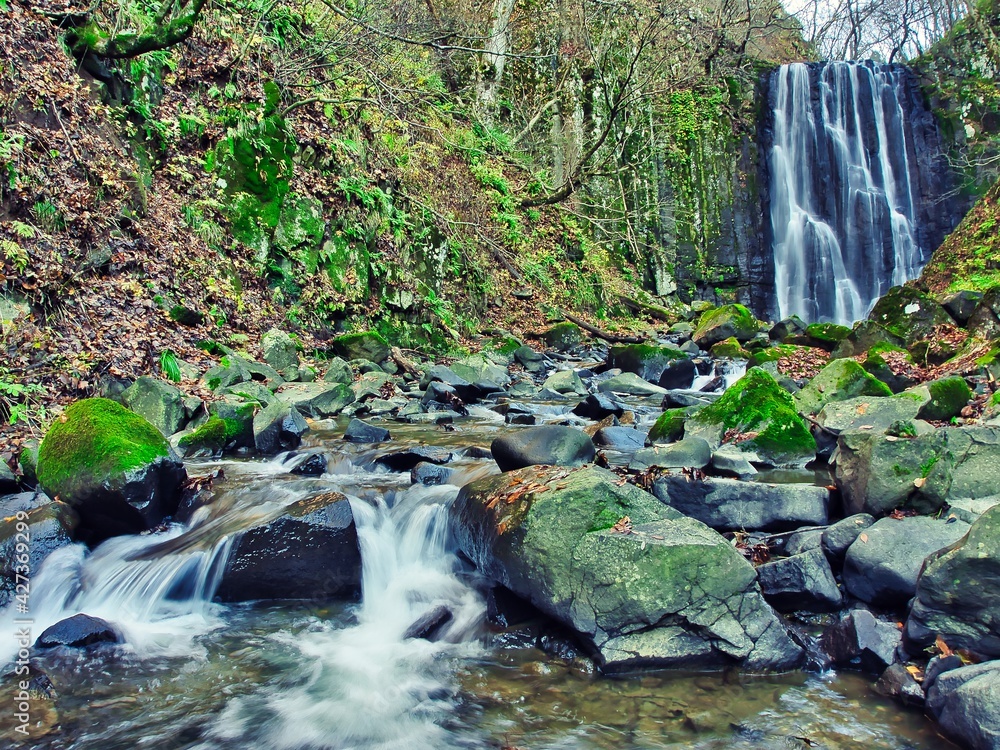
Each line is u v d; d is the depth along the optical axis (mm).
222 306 10336
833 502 5031
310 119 13320
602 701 3375
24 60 9102
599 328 18953
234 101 11891
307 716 3305
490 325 16406
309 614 4406
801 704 3305
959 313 12578
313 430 7953
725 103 24812
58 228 8531
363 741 3113
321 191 12633
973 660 3240
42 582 4426
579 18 21781
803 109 24938
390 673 3689
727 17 22844
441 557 4855
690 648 3588
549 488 4199
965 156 24078
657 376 13336
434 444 7273
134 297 8992
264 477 5965
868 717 3188
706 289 24266
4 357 7016
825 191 24359
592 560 3734
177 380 8180
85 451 4992
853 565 3959
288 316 11492
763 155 25203
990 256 15016
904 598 3793
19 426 6484
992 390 7680
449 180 17234
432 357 13352
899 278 23891
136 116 10656
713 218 24391
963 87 24516
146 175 10406
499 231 18250
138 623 4258
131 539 4980
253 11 13047
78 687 3547
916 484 4355
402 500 5340
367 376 10812
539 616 4062
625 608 3627
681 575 3643
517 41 22516
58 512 4746
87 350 7719
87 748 3061
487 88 20969
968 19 25188
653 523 3939
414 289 13891
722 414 6914
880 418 6637
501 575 4141
